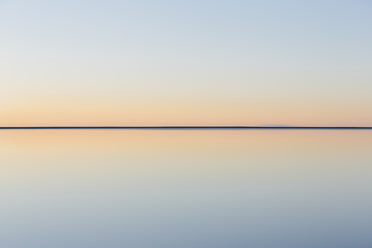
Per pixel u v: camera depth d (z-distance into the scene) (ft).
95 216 39.50
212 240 32.22
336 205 43.62
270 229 34.94
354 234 33.14
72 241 32.27
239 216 39.29
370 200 45.96
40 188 53.36
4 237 33.27
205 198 47.26
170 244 31.40
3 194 49.60
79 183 56.85
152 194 49.44
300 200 46.16
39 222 37.58
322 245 30.58
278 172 67.31
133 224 36.81
